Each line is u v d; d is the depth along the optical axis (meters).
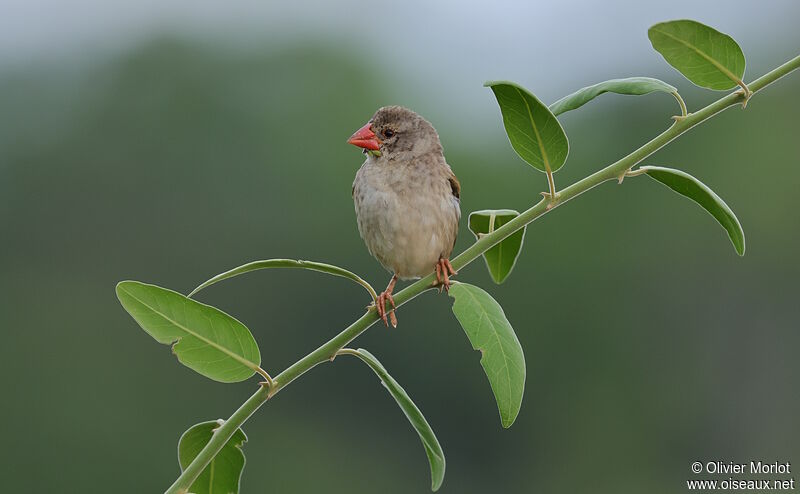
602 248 15.45
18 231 17.12
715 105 4.00
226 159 17.03
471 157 16.38
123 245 16.98
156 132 17.19
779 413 15.09
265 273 16.59
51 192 17.30
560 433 15.48
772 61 16.44
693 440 15.21
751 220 15.62
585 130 16.02
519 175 16.05
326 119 17.05
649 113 15.80
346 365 16.47
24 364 16.67
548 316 15.45
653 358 15.45
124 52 17.64
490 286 15.52
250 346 3.87
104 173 17.19
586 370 15.39
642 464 15.16
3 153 17.31
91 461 16.38
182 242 16.88
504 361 3.98
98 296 16.95
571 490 15.48
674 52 4.02
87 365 16.69
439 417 16.23
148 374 16.73
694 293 15.49
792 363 15.23
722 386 15.42
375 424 16.47
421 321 16.17
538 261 15.59
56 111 17.77
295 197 16.62
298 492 16.28
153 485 16.36
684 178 4.09
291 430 16.52
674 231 15.53
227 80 17.17
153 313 3.85
